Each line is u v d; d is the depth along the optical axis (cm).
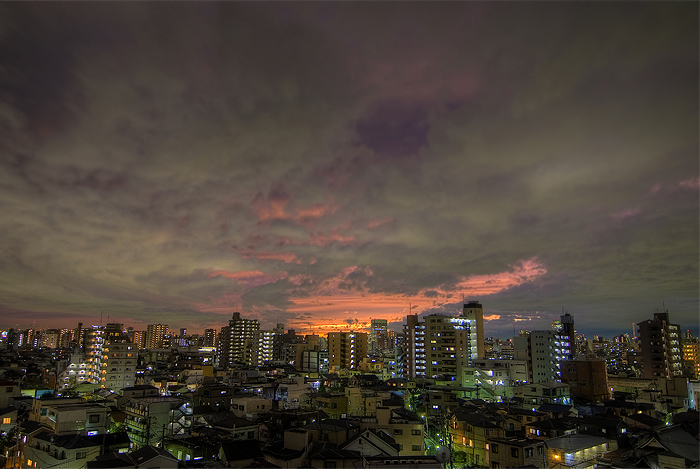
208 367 14688
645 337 14675
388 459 4822
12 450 6331
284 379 12925
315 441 5528
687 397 11088
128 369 12850
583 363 11950
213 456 5741
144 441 6794
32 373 13188
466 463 6406
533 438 6322
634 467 5162
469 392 11031
